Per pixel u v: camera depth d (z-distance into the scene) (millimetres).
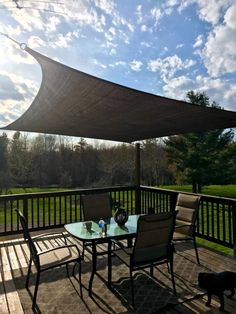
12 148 19516
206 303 2932
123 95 3459
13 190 18562
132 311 2773
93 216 4492
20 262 4074
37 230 5578
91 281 3158
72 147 20703
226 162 16469
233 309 2836
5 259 4199
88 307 2842
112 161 19672
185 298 3025
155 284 3344
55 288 3254
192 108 3889
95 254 3246
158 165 19281
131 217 4445
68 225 3902
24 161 19703
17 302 2941
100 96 3545
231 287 2855
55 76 3182
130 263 2955
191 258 4188
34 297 2832
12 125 5164
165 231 3111
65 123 5043
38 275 2861
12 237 5484
